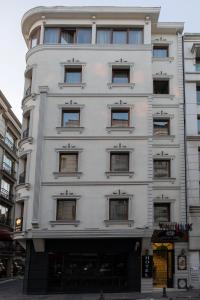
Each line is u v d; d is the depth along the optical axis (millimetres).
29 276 26969
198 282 28922
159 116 31766
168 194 30406
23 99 31094
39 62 30594
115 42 31141
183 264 29172
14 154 53094
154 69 32781
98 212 27641
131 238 27469
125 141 28891
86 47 30688
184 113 31906
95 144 28875
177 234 28922
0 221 47031
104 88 29938
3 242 46781
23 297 24859
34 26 31812
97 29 31312
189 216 30031
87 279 27328
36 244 27094
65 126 29469
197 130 31750
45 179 28219
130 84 29953
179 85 32469
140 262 27359
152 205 28016
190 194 30391
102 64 30438
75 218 27625
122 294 25688
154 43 33281
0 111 46719
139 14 31031
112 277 27406
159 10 30953
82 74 30266
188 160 31000
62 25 31281
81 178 28234
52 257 27609
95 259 27609
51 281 27203
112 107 29578
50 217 27578
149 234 27016
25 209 28016
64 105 29562
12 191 52219
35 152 28719
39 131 28828
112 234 27062
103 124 29219
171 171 30844
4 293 27547
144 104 29641
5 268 48594
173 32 33500
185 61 33094
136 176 28219
